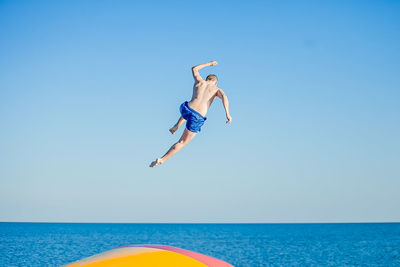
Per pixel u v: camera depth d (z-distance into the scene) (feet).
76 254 107.04
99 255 32.30
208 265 30.04
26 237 204.13
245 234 289.74
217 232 333.83
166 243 172.14
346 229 404.36
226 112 25.16
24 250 119.75
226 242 182.29
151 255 30.60
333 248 142.61
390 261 98.58
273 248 142.72
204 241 190.70
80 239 189.37
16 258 96.43
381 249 137.08
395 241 185.37
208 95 25.38
